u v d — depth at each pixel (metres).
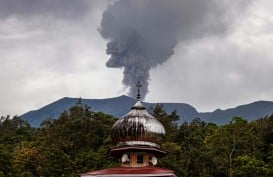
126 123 56.69
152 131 56.72
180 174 105.94
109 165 109.38
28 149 109.06
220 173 112.81
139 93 59.78
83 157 121.19
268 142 127.69
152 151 56.66
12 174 96.19
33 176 102.25
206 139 126.38
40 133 154.25
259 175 105.62
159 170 54.12
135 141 56.56
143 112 57.97
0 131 162.12
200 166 111.25
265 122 136.75
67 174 103.88
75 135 139.75
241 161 109.88
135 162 56.66
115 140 57.91
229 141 122.31
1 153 96.56
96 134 141.88
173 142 132.38
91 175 54.00
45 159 106.94
